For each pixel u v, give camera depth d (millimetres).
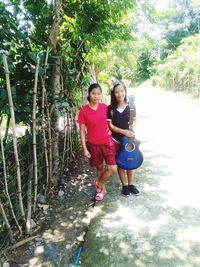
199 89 13555
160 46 29609
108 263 2725
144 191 4008
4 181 2875
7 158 2998
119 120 3598
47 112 3613
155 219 3338
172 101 13703
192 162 4992
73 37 3982
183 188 4043
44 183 3826
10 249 2922
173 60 19625
